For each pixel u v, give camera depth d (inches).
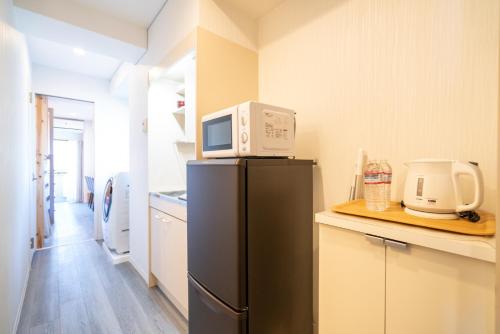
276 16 71.2
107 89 148.5
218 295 45.6
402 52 46.2
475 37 38.3
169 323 68.8
